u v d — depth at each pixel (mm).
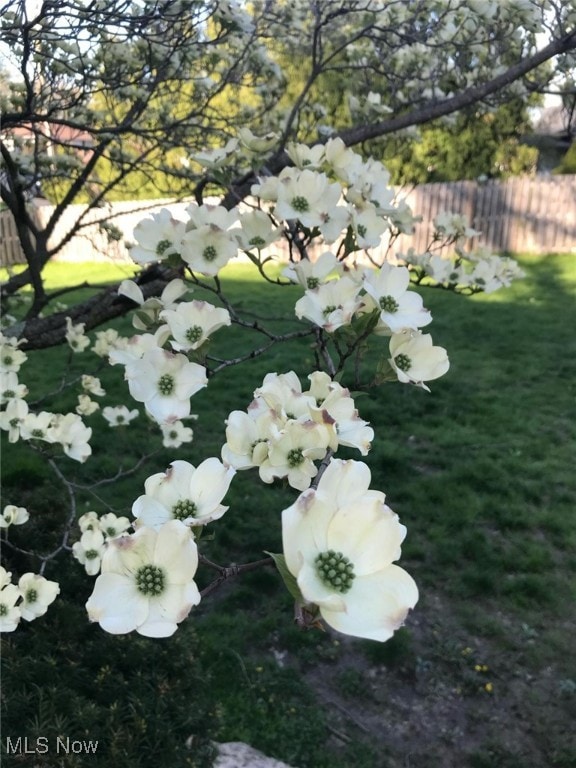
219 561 3732
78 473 4559
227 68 3994
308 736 2713
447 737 2746
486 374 6383
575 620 3316
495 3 2676
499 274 2271
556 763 2623
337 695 2934
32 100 2740
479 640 3205
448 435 5129
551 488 4398
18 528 3090
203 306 1377
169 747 2273
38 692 2266
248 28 2660
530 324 7902
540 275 10547
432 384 6133
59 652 2529
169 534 889
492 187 12094
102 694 2410
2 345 2285
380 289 1353
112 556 883
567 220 12016
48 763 2055
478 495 4320
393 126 3014
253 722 2760
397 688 2973
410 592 781
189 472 1076
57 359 7250
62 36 2271
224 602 3441
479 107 3697
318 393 1228
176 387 1346
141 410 5754
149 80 3127
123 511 4020
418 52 3383
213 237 1500
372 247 1614
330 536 804
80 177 3303
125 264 12453
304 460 1053
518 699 2906
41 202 13188
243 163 2678
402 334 1322
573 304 8734
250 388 6195
